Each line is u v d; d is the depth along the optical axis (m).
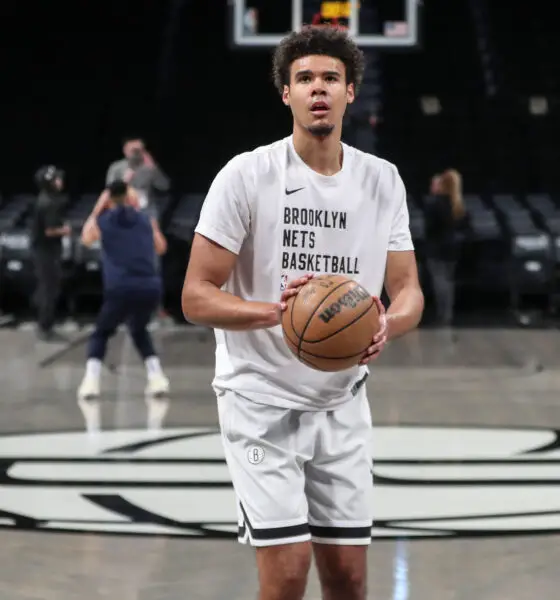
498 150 31.14
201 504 7.75
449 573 6.12
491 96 33.47
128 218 12.27
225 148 31.80
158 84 33.94
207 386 13.75
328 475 4.19
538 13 36.91
